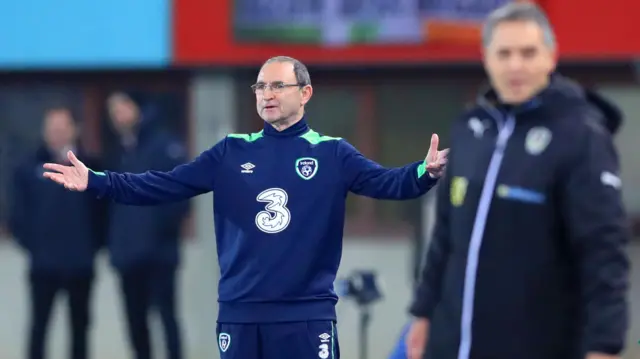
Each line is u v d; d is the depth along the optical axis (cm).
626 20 3092
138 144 2756
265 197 1602
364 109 3544
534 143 1221
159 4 3181
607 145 1212
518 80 1229
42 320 2873
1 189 3638
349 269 3547
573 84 1262
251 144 1630
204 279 3178
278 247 1590
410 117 3541
